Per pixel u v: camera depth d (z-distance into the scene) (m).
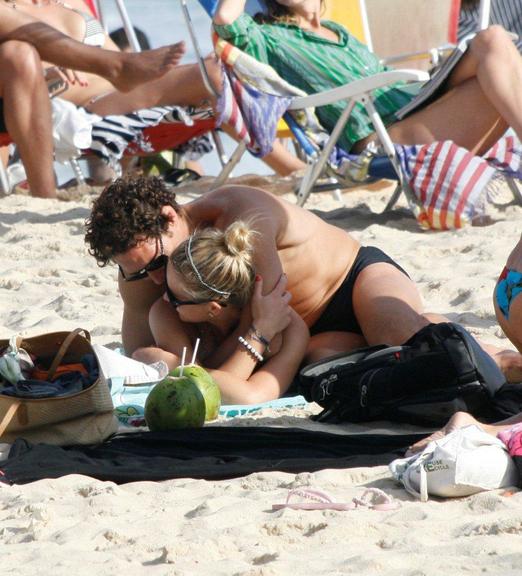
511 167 24.69
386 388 13.21
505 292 13.43
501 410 13.12
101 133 30.03
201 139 33.72
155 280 14.98
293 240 15.71
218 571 8.35
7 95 28.27
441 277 20.19
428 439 11.60
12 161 35.69
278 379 14.79
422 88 24.50
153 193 14.72
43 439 12.56
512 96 23.62
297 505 9.88
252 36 25.78
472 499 9.96
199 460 11.69
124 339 16.20
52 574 8.45
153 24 57.84
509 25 33.22
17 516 10.14
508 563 8.27
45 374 13.61
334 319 16.17
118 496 10.58
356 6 29.30
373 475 10.95
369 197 29.22
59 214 26.56
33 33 28.12
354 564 8.41
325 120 25.94
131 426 13.85
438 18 29.08
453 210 23.75
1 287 21.34
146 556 8.90
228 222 15.30
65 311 19.19
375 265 16.33
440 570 8.21
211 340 15.35
